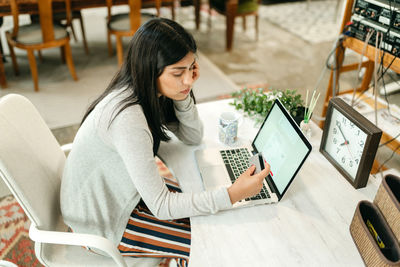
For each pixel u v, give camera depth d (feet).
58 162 4.05
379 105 6.06
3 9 8.75
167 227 3.80
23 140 3.47
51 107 8.84
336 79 6.42
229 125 4.23
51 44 9.04
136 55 3.13
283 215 3.48
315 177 3.91
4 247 5.44
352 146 3.72
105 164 3.42
